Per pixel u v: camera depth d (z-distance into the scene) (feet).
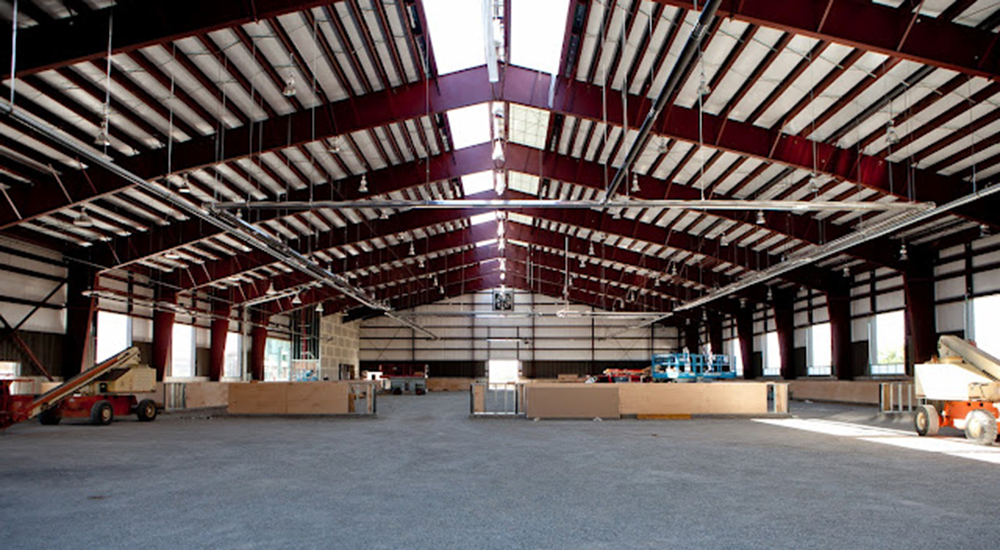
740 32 47.73
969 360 50.47
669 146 69.87
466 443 49.24
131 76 49.75
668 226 100.78
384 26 51.08
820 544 19.97
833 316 107.65
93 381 73.51
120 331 93.40
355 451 44.34
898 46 41.19
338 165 76.02
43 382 74.90
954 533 21.24
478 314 142.92
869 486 29.76
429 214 100.78
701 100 55.98
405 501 26.63
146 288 99.91
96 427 67.00
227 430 62.34
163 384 94.12
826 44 46.34
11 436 56.75
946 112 52.75
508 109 70.74
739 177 75.41
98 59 46.14
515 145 80.94
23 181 61.16
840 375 106.63
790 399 118.21
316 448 46.32
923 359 83.76
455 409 95.66
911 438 51.34
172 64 49.24
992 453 41.73
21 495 28.40
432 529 21.91
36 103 50.39
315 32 49.24
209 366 120.26
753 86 54.24
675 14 47.39
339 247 107.24
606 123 60.23
